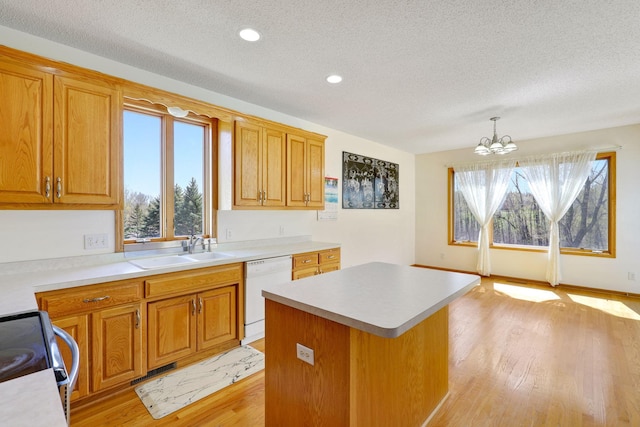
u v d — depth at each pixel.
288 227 3.73
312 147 3.59
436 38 2.01
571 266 4.57
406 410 1.64
